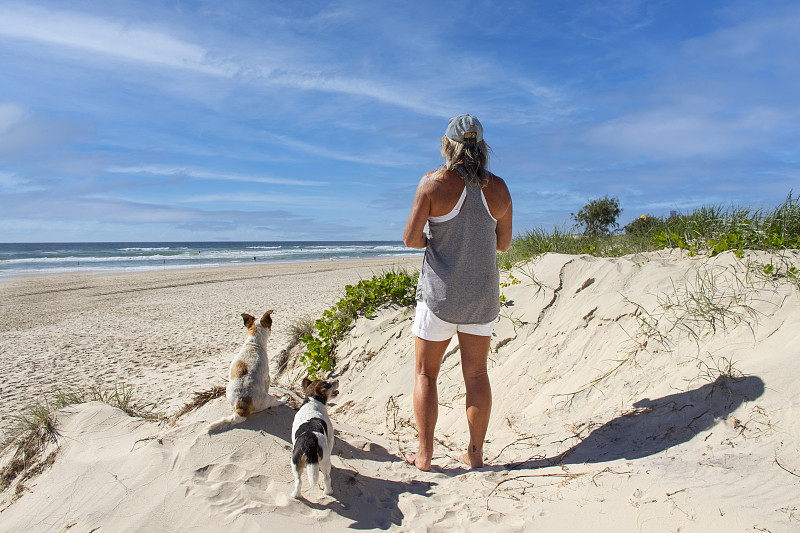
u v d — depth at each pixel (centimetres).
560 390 357
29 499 290
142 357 812
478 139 284
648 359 329
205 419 318
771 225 446
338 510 246
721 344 303
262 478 267
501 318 485
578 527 208
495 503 242
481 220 284
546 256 543
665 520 196
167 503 247
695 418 261
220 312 1254
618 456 259
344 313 632
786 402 238
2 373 726
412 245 296
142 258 4497
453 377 441
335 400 507
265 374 329
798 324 285
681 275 409
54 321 1184
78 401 408
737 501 194
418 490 270
